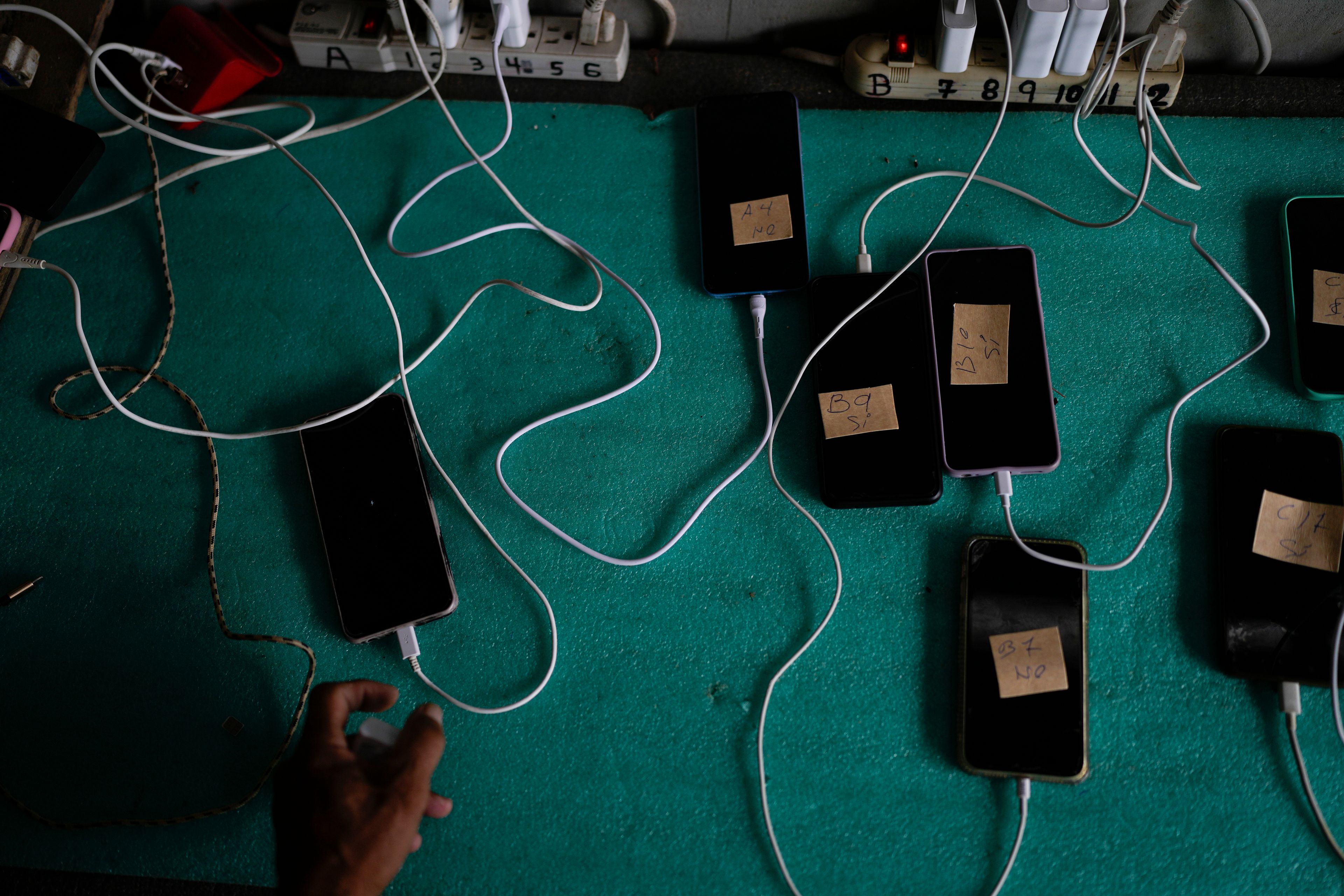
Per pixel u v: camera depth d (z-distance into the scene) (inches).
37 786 29.9
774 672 29.8
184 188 34.9
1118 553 30.0
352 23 34.6
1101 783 28.4
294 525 31.5
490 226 34.2
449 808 25.3
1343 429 30.5
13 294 34.2
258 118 35.8
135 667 30.7
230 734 30.0
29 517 32.1
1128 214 30.7
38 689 30.6
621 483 31.5
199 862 29.0
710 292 32.0
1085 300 32.2
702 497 31.2
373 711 26.6
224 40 34.5
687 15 35.1
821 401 30.5
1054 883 27.9
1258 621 28.5
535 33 34.6
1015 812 28.4
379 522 30.5
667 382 32.3
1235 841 27.9
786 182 32.6
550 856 28.9
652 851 28.7
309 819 22.7
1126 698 28.9
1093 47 31.3
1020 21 31.0
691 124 34.7
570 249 33.2
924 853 28.3
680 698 29.8
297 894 21.8
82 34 34.0
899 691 29.4
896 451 29.9
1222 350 31.5
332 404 32.6
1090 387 31.4
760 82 34.9
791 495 31.0
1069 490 30.5
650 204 34.0
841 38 35.7
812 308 31.4
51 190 32.3
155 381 33.0
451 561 31.0
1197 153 33.4
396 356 33.0
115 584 31.4
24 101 33.5
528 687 30.1
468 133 35.2
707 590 30.5
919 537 30.4
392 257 33.9
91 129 33.8
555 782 29.4
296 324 33.5
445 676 30.3
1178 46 31.4
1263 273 32.2
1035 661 28.4
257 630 30.8
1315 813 27.8
